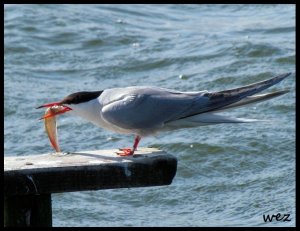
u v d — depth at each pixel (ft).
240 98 29.94
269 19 72.69
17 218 26.89
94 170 26.76
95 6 76.74
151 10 76.69
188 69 60.39
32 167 26.45
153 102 30.37
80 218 40.37
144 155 28.02
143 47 65.67
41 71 61.11
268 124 50.80
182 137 49.78
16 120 52.49
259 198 42.34
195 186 44.24
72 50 65.72
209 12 76.43
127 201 42.55
